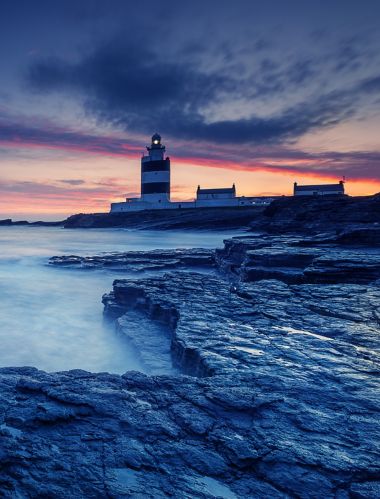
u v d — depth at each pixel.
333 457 3.89
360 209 46.03
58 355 11.67
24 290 22.42
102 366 10.79
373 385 5.58
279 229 52.38
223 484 3.58
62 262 31.00
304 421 4.57
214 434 4.30
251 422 4.57
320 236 29.34
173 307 11.30
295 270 18.02
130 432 4.36
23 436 4.26
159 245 59.94
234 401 5.01
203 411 4.83
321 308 10.16
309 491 3.48
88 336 13.73
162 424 4.52
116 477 3.64
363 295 11.53
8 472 3.70
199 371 6.92
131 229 112.81
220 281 15.53
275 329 8.58
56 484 3.54
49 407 4.84
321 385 5.56
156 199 130.25
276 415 4.70
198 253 33.28
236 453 3.95
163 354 9.40
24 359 11.34
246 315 9.95
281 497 3.42
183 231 101.06
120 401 5.05
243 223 99.25
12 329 14.59
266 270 18.19
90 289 22.77
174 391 5.42
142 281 15.72
